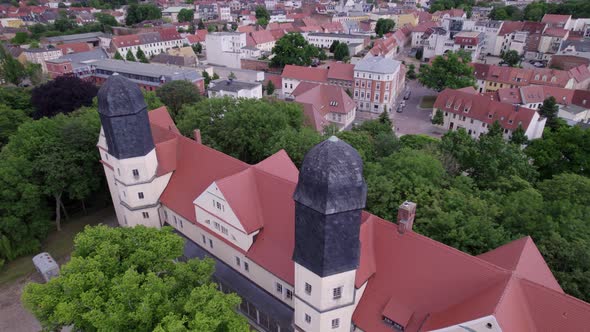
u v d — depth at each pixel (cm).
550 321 2423
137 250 3269
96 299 2773
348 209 2509
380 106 11969
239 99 7456
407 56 19062
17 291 4794
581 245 3841
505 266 2817
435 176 5206
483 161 6122
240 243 3984
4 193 5097
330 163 2403
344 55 17512
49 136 5891
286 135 6088
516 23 18425
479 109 9875
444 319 2647
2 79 14050
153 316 2781
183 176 4838
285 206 3772
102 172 6203
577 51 15525
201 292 2783
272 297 3916
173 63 15212
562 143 7056
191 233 4781
